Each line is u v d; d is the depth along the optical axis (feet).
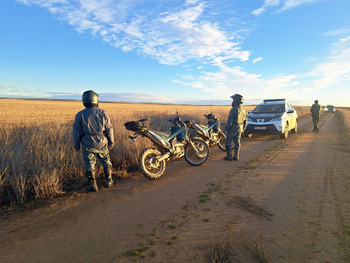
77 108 126.82
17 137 19.61
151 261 6.75
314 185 13.05
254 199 11.29
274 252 6.95
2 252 7.43
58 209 10.82
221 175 15.76
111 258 6.97
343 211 9.63
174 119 18.16
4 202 11.54
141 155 15.24
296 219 9.12
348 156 20.08
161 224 9.13
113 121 30.27
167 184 14.28
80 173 15.12
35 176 12.82
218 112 57.47
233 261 6.58
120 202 11.57
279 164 18.26
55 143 18.83
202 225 8.89
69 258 7.04
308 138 32.27
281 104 35.29
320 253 6.82
